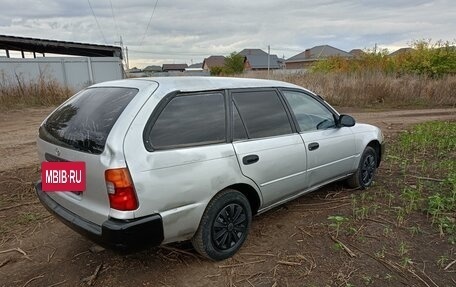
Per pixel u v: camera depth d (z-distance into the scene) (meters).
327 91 16.53
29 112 12.85
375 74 18.62
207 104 2.92
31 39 18.59
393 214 3.91
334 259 3.03
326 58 26.67
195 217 2.72
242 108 3.19
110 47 21.81
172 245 3.25
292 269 2.90
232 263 3.00
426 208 4.01
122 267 2.94
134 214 2.36
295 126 3.65
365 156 4.71
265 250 3.20
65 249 3.25
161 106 2.61
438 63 20.22
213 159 2.79
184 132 2.69
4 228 3.66
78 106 2.99
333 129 4.16
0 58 16.95
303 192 3.81
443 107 15.72
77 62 19.47
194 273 2.86
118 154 2.32
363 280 2.72
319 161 3.87
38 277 2.82
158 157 2.46
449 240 3.29
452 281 2.71
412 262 2.95
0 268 2.95
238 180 2.98
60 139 2.79
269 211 4.05
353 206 4.12
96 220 2.49
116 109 2.61
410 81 17.66
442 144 6.99
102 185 2.38
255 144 3.15
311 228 3.61
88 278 2.78
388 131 9.41
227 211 2.99
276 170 3.33
